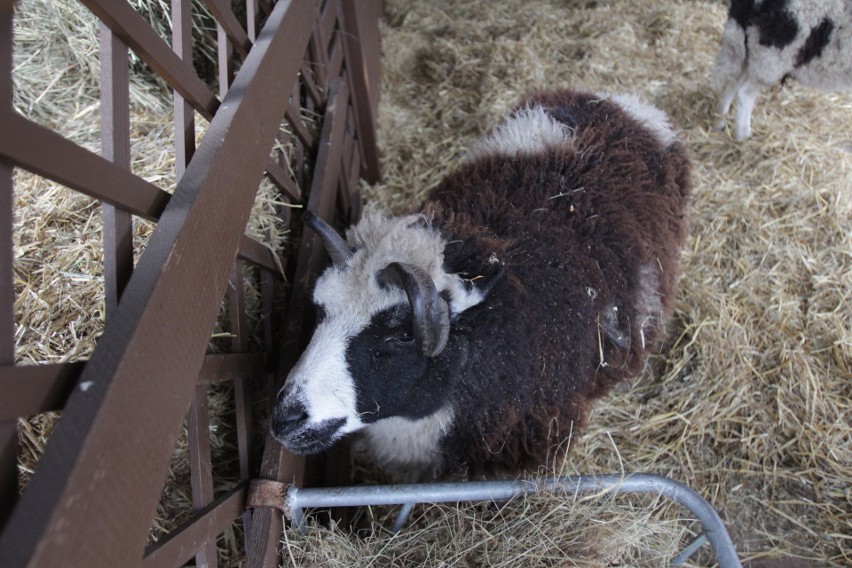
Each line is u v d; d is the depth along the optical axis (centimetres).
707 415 355
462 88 533
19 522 110
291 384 227
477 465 289
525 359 262
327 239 244
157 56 183
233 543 248
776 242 423
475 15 596
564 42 562
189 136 212
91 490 123
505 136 324
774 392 365
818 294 398
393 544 245
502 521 239
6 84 122
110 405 129
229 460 263
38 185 264
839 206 437
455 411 269
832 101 509
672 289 344
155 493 152
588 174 299
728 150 478
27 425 207
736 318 389
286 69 264
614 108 349
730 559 231
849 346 374
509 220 276
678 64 540
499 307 254
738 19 435
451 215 264
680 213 350
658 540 257
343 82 391
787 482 340
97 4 152
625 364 311
